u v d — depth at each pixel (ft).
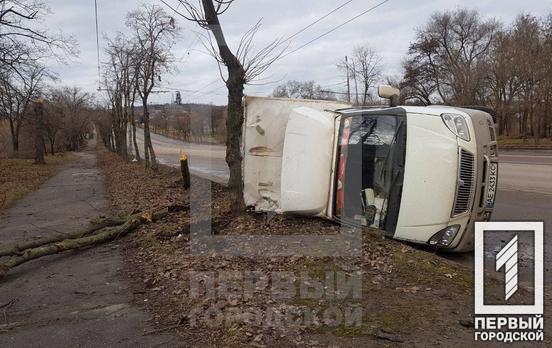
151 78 70.54
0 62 76.13
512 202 34.65
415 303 15.05
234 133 25.30
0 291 19.67
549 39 139.23
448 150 20.11
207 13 23.24
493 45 171.12
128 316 15.58
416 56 224.53
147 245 24.90
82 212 40.34
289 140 24.49
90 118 262.06
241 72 24.75
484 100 163.53
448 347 12.28
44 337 14.40
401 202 20.92
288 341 12.82
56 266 23.09
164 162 100.68
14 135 156.25
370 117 22.76
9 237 31.19
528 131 162.81
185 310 15.53
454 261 20.26
